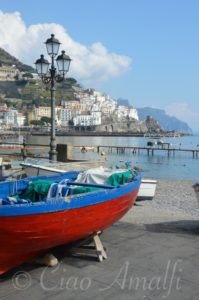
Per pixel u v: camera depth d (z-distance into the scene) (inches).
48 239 218.2
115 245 282.4
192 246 285.4
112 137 6943.9
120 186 275.3
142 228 336.8
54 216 213.3
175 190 813.2
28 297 197.9
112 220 272.8
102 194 248.2
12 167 730.8
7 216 195.9
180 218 416.8
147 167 1786.4
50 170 549.0
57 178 332.5
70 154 850.8
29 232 205.9
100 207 248.2
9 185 283.9
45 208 207.8
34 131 6314.0
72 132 6663.4
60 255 256.1
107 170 337.4
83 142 4653.1
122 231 323.0
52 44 646.5
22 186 291.1
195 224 365.4
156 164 1974.7
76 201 225.8
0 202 214.7
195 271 235.5
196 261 252.8
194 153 2694.4
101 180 314.8
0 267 211.9
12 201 217.2
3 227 197.0
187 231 332.8
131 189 291.9
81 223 234.4
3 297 197.5
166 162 2116.1
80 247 261.9
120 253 264.7
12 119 7736.2
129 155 2689.5
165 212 489.7
